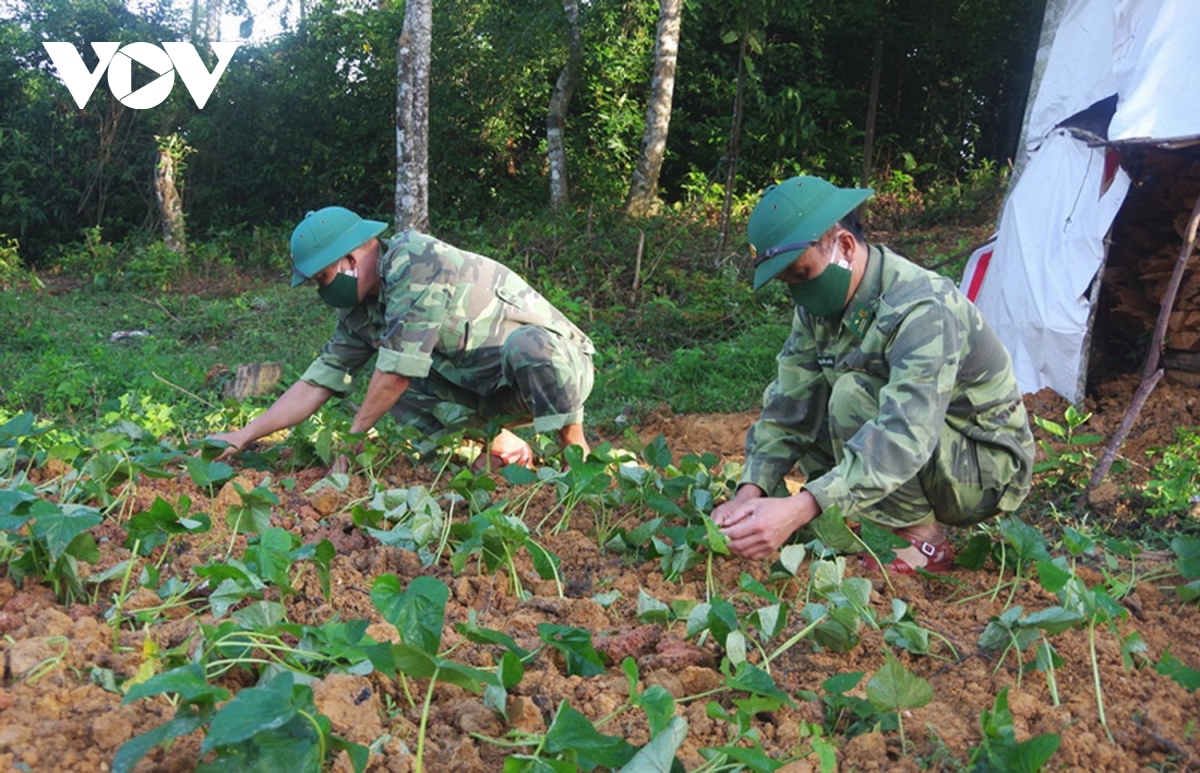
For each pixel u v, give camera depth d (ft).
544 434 14.71
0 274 45.47
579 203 55.11
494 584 10.29
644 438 21.43
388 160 56.29
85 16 55.52
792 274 10.34
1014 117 62.08
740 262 36.45
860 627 9.64
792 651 9.27
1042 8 56.80
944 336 10.12
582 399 14.90
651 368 27.02
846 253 10.28
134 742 5.77
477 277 14.56
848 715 8.16
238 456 14.78
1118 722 8.13
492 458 15.60
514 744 6.82
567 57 54.54
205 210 55.77
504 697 7.30
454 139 55.67
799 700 8.25
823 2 56.03
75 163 54.19
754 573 10.84
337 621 8.82
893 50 62.54
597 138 57.88
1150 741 7.86
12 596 9.02
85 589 9.35
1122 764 7.49
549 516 12.79
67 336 31.83
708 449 20.33
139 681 6.87
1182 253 15.76
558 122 53.57
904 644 9.05
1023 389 21.15
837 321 10.88
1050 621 8.77
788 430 11.94
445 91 54.08
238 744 5.87
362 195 56.49
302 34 55.62
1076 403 20.43
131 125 55.01
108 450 12.50
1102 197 20.06
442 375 15.26
